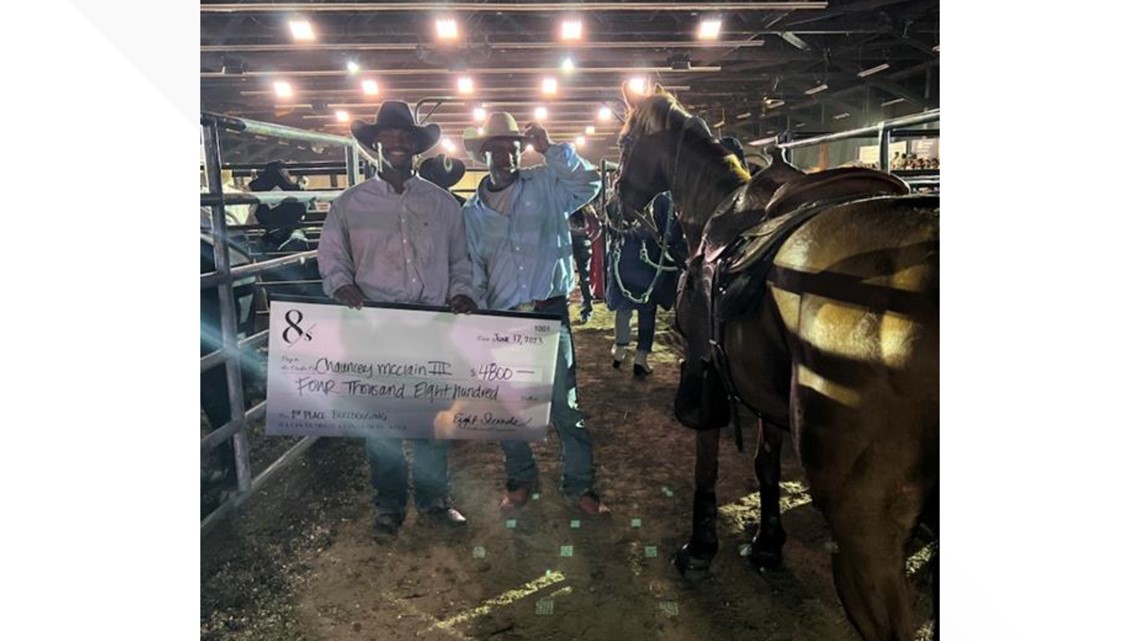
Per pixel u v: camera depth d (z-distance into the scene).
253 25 7.59
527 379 2.73
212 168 2.93
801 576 2.53
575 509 3.09
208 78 9.79
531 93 11.34
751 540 2.79
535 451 3.79
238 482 3.14
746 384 1.77
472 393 2.71
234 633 2.26
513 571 2.60
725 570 2.58
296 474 3.51
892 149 9.97
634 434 4.05
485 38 7.61
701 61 9.35
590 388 4.99
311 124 14.35
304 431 2.65
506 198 2.83
